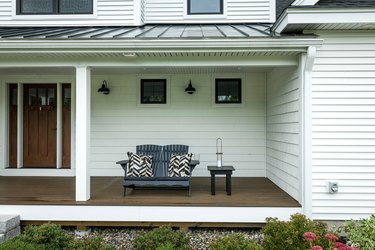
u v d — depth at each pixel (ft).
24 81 22.15
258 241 13.76
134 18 21.17
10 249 9.87
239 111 22.27
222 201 15.12
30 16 21.24
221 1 22.29
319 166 14.87
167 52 14.37
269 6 22.00
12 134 22.71
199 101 22.31
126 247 13.33
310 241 10.17
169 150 19.27
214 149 22.33
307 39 13.67
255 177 22.04
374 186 14.74
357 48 14.90
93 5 21.25
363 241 11.35
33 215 14.71
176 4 22.27
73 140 22.26
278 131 18.88
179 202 14.88
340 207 14.76
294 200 15.34
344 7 13.55
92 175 22.47
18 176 22.04
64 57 15.20
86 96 15.25
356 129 14.85
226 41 13.84
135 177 16.01
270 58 15.15
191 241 13.93
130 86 22.41
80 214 14.69
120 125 22.47
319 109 14.90
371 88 14.87
